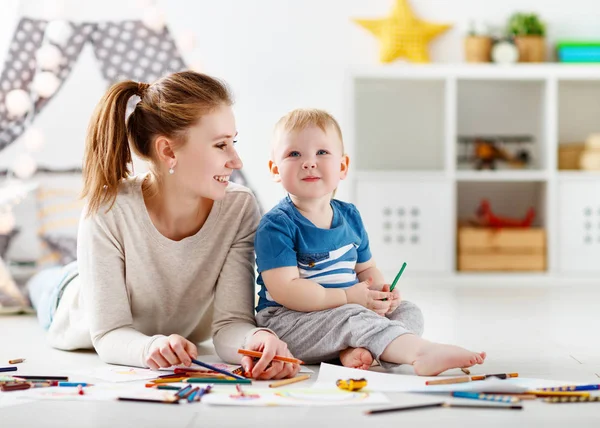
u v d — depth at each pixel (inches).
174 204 60.1
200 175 58.3
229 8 148.3
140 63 127.2
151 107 58.7
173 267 61.5
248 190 64.5
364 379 49.3
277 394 48.5
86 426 42.1
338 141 63.2
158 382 51.8
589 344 70.8
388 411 44.4
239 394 48.3
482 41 144.6
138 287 61.7
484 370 57.6
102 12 142.6
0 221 116.0
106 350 58.6
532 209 144.2
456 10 149.6
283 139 62.5
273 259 59.8
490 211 148.1
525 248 140.0
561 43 144.3
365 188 138.4
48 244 127.0
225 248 62.6
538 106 149.5
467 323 85.6
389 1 149.0
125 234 60.0
